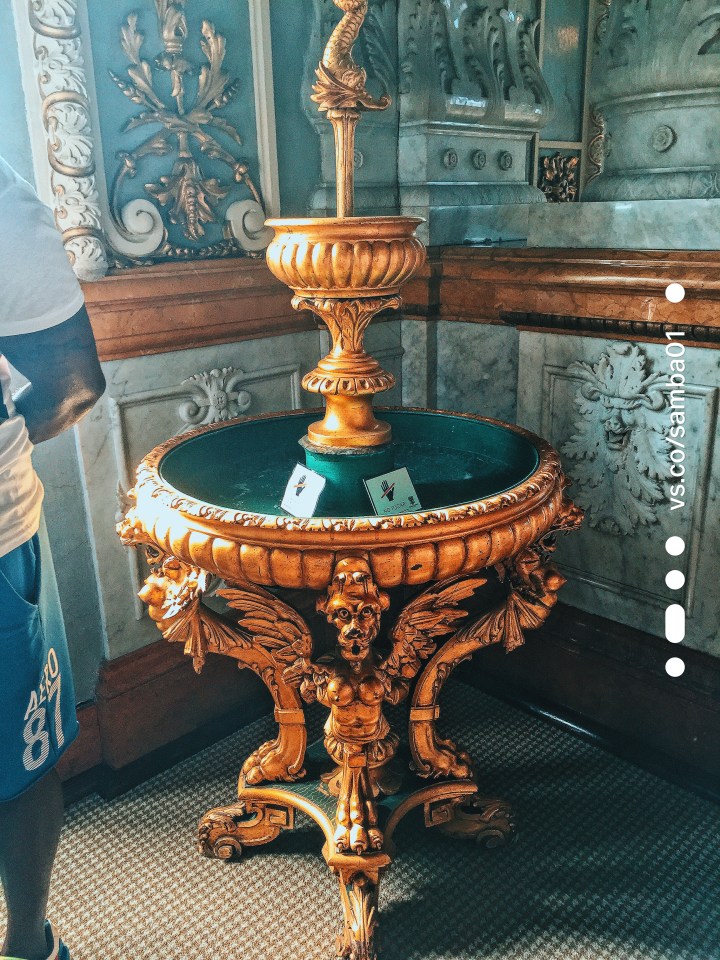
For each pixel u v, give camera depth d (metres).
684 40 2.04
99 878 1.72
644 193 2.20
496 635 1.65
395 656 1.54
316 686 1.57
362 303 1.51
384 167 2.27
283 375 2.20
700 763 1.98
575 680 2.19
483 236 2.41
